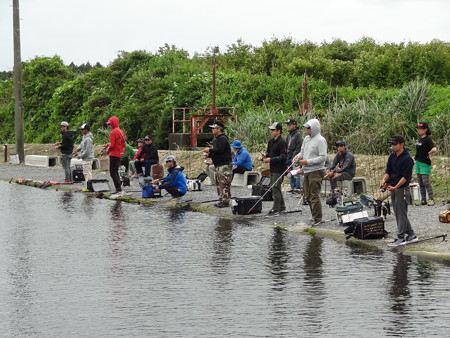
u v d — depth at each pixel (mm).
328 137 26203
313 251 12688
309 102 29281
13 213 18344
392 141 12578
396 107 26406
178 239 14219
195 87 37406
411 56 38531
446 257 11719
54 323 8422
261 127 29031
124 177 23906
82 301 9422
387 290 9781
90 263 11938
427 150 16922
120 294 9781
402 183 12578
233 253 12648
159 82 39406
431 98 27266
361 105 26719
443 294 9531
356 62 40531
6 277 10930
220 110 34625
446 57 38281
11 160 35906
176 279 10656
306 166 15164
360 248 12906
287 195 20047
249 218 16688
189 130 35000
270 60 43625
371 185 20250
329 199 16188
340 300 9281
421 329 7992
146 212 18344
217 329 8094
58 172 30031
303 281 10398
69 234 14977
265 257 12234
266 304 9141
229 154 18484
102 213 18219
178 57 44750
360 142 24438
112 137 21453
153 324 8328
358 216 14633
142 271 11258
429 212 15789
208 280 10562
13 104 52031
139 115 38094
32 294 9828
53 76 51500
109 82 44438
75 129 42594
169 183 19609
